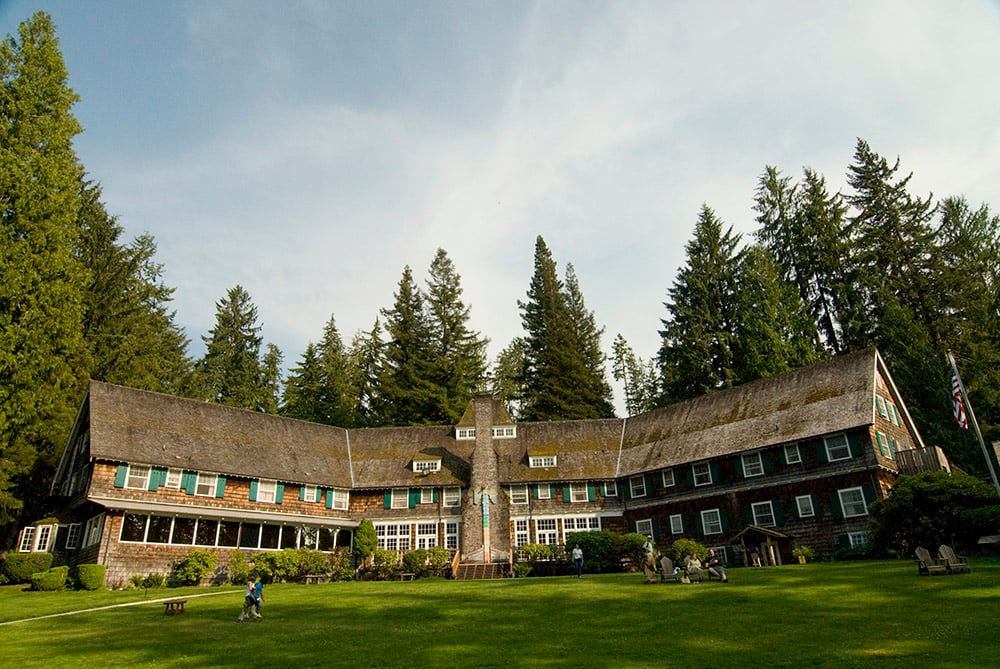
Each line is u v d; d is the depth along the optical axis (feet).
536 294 224.33
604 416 206.39
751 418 133.18
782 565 100.78
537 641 53.01
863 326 167.22
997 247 157.07
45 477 136.46
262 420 150.30
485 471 145.59
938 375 137.59
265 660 49.42
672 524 136.05
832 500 113.70
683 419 148.25
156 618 71.82
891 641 46.26
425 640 55.31
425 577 123.95
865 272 170.50
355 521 144.87
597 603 71.51
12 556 113.80
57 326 116.88
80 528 125.18
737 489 126.72
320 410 217.56
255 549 128.26
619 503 146.30
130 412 128.36
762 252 181.27
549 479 147.64
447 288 222.28
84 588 104.58
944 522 87.81
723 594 72.13
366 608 75.87
